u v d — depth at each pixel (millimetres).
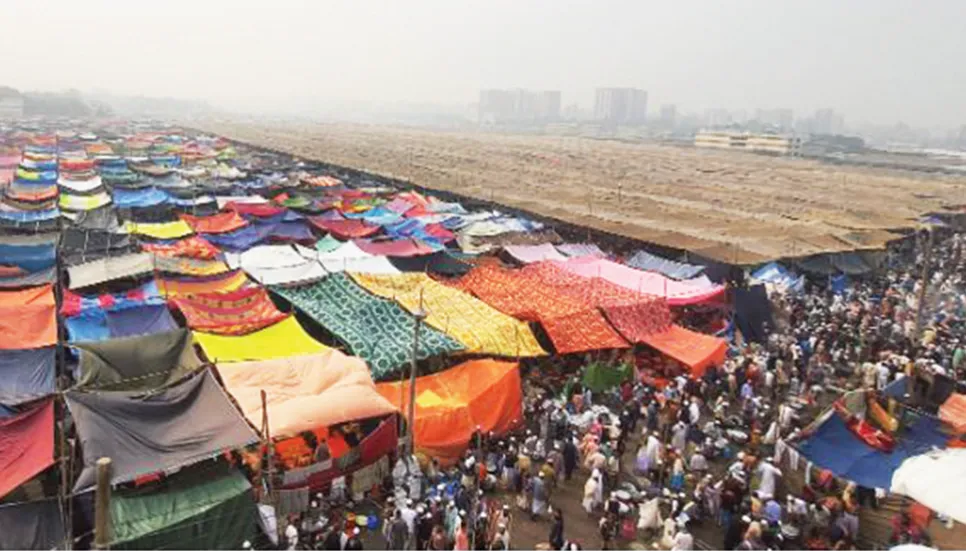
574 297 29609
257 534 15289
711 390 24859
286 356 21797
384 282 29500
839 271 42781
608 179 83438
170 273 30266
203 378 17625
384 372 21828
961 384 24000
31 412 16312
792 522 17031
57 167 69125
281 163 91188
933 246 52906
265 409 16562
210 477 15664
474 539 15875
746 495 18078
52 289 28000
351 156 102312
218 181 65375
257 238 41594
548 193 64625
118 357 19547
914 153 170625
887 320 33625
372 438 18219
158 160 81938
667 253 42875
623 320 27859
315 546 15969
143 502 14555
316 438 19438
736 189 76875
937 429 18250
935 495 14352
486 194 62062
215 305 25953
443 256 38219
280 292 29000
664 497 18500
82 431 15000
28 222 42469
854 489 17344
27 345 22344
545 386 24641
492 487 18766
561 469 19469
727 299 31469
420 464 19016
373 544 16406
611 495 18094
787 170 107125
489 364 22078
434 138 178250
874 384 25672
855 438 18016
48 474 16578
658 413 22281
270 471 16734
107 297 27031
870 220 54750
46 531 14102
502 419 21078
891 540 16141
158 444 15445
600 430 20703
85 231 38031
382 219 48688
